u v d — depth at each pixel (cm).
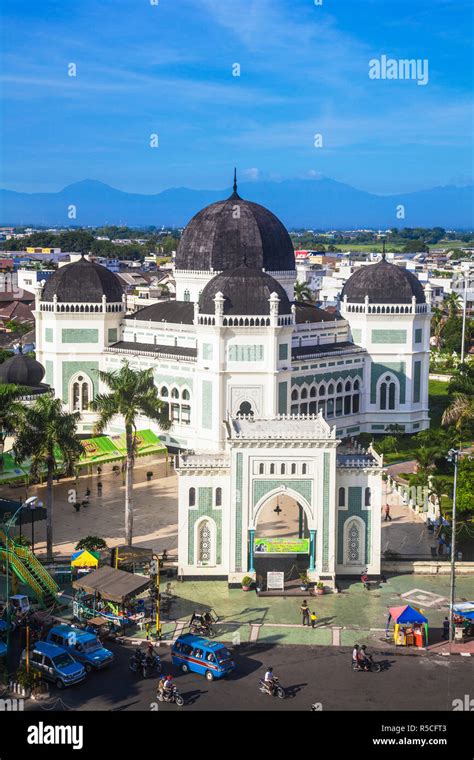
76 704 6078
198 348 11862
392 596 8025
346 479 8281
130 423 8769
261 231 13538
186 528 8256
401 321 13700
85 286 13250
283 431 8350
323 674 6538
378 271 13912
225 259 13400
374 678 6488
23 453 8500
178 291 14012
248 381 11688
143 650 6919
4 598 7838
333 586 8162
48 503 8500
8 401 9625
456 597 7981
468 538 9325
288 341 11912
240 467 8100
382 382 13850
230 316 11512
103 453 11062
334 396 13325
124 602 7244
